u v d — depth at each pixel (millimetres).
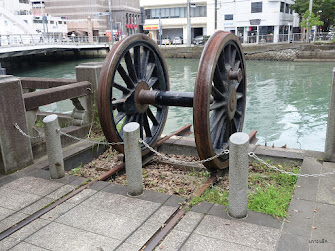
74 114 7332
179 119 13727
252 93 20203
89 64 7316
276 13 46406
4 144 5293
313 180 4691
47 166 5691
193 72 31328
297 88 21375
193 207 4102
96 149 6789
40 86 7949
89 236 3609
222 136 5465
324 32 45625
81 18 83875
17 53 40625
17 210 4207
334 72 4965
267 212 3896
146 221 3865
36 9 88062
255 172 5629
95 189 4738
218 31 5031
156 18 60375
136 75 5914
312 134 11492
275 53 39250
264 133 11719
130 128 4332
